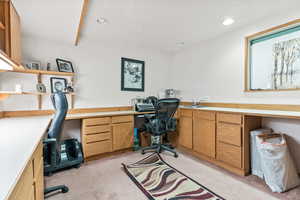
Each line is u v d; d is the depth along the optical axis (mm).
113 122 2725
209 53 3074
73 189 1741
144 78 3682
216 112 2350
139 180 1921
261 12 2082
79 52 2885
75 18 1918
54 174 2078
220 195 1619
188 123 2895
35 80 2477
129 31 2654
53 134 1419
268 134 1950
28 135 1128
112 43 3230
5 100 2264
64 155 2312
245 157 2027
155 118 2932
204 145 2553
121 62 3352
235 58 2613
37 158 1014
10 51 1355
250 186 1783
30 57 2463
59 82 2676
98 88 3078
